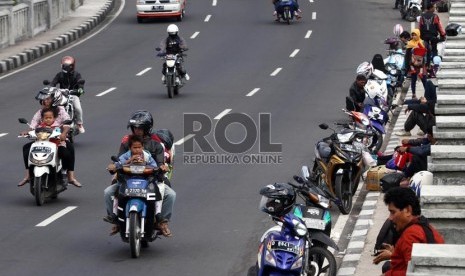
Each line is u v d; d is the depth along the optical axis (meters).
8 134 61.44
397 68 73.44
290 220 29.95
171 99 75.62
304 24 118.50
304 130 62.91
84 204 44.09
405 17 119.44
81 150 56.59
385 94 56.16
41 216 41.88
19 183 48.06
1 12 99.50
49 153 43.16
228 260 36.00
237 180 49.09
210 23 120.94
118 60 96.88
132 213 35.34
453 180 31.66
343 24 117.69
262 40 108.00
